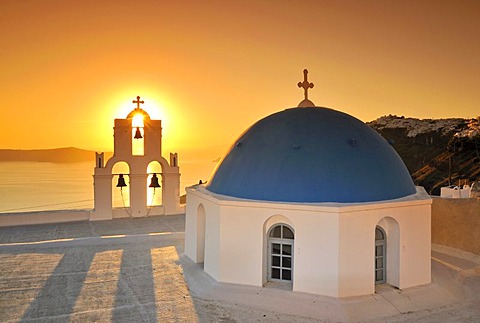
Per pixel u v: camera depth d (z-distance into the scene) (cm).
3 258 1399
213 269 1144
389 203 1039
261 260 1068
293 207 1017
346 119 1212
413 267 1098
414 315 988
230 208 1090
